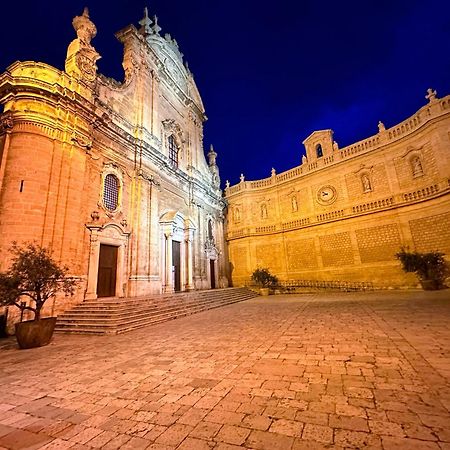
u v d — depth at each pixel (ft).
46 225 39.19
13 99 40.60
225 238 101.19
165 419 10.71
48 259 29.07
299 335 23.65
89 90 49.73
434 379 12.75
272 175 96.99
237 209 101.55
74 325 34.14
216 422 10.23
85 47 50.80
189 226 73.36
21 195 37.73
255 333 25.86
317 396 11.87
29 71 43.37
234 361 17.67
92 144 49.06
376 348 18.25
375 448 8.07
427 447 7.93
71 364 19.54
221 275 92.79
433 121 60.70
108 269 50.08
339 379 13.57
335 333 23.45
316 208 84.02
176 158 79.36
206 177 95.40
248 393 12.65
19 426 10.80
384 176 71.61
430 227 61.31
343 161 79.71
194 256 78.02
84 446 9.18
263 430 9.48
